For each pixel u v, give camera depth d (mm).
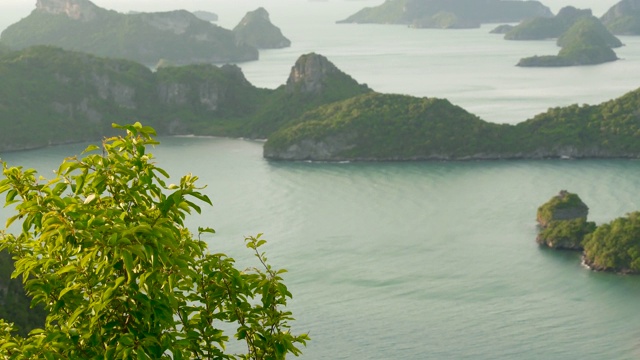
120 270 21656
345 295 165875
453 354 137000
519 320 152000
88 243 21188
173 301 21562
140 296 21031
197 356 23734
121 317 21594
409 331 146500
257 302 146000
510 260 189375
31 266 22656
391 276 177625
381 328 148125
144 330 21469
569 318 153000
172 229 22062
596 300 162750
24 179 23016
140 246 20625
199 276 23531
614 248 181125
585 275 177500
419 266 185000
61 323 22984
